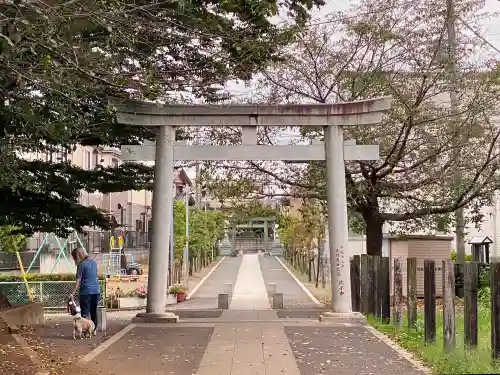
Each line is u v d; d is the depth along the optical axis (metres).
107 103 10.70
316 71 19.55
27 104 10.03
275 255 65.88
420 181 19.69
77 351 11.53
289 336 12.95
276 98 19.92
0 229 22.34
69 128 10.77
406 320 14.98
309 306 21.98
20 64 9.14
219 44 11.77
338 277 15.87
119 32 9.84
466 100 19.09
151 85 10.34
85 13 8.80
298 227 37.19
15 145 11.46
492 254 29.86
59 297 21.02
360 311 17.59
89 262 13.58
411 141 19.08
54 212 15.55
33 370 9.47
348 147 16.19
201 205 56.50
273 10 12.10
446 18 18.34
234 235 68.19
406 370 9.45
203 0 12.19
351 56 19.27
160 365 10.09
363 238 34.09
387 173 19.38
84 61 9.46
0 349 10.91
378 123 16.95
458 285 19.67
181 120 16.05
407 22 18.77
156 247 16.03
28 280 22.03
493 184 19.25
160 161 16.09
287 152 16.28
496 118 23.31
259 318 16.45
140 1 10.42
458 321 14.24
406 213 20.36
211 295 29.00
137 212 53.19
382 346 11.67
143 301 24.14
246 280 36.62
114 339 12.76
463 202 19.50
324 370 9.52
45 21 8.23
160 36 10.78
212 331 13.79
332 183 16.08
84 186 16.27
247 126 16.22
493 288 9.48
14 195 14.46
